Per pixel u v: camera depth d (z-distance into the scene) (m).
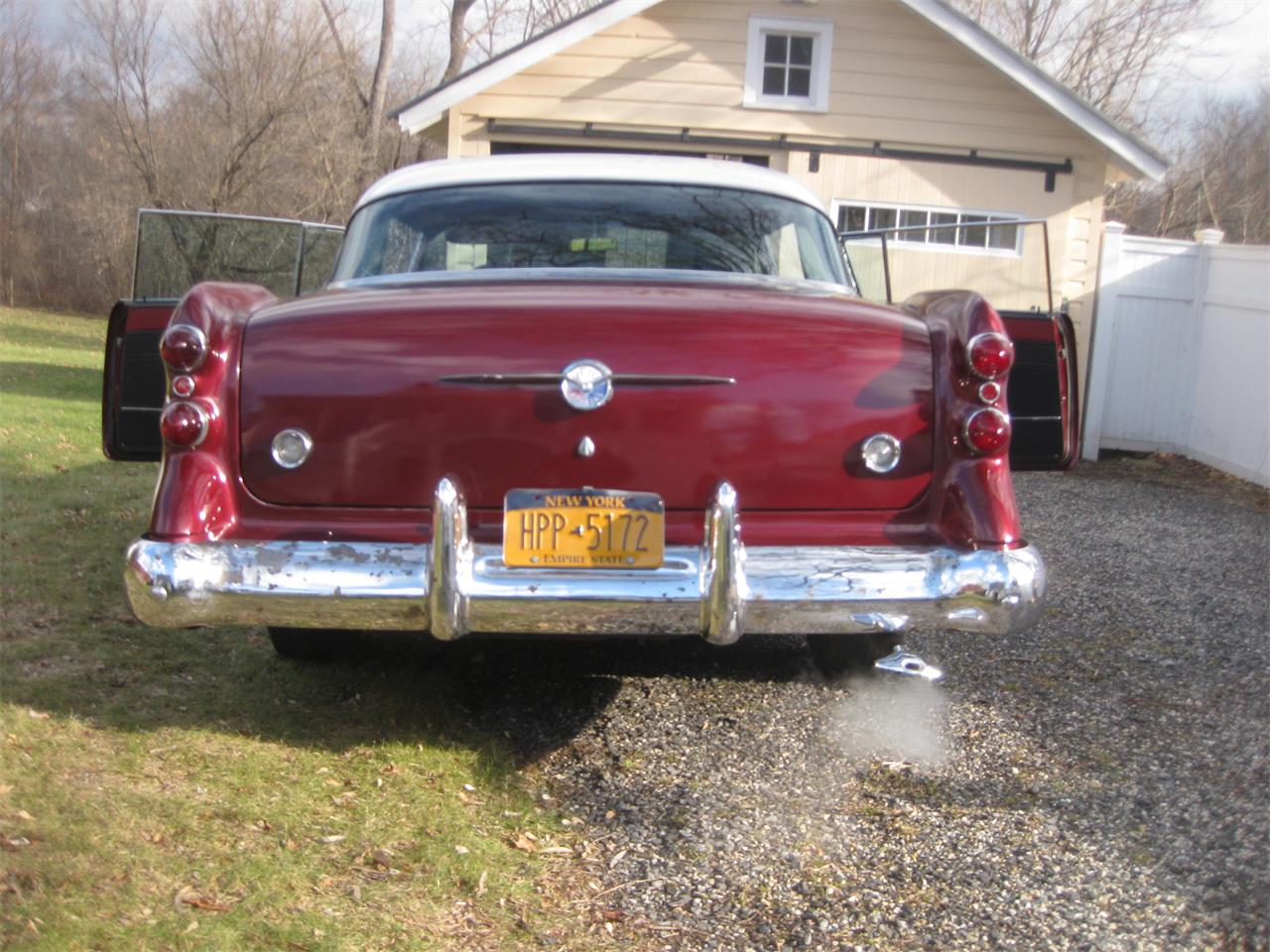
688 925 2.82
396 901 2.84
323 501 3.26
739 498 3.27
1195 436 11.52
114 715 3.83
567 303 3.30
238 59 25.38
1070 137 11.90
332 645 4.38
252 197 25.80
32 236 32.22
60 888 2.76
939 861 3.13
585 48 11.52
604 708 4.20
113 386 3.85
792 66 11.76
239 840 3.07
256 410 3.26
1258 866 3.09
